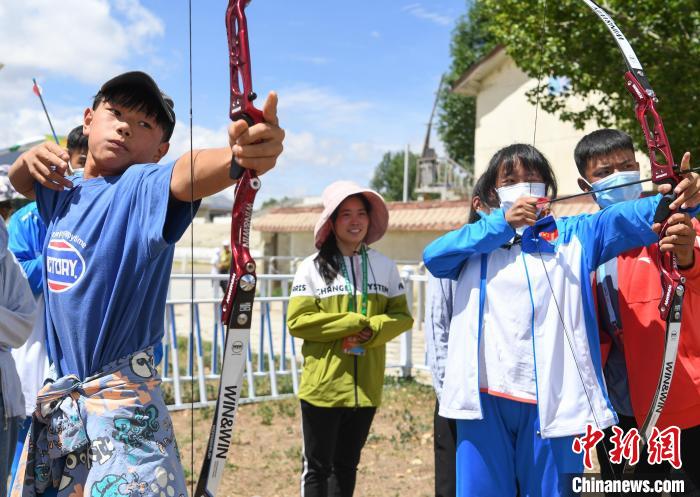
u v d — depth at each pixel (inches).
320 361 132.6
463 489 102.0
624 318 105.8
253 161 60.6
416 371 321.7
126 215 74.5
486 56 658.2
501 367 99.6
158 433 77.1
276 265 854.5
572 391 96.7
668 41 272.7
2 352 98.3
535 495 97.9
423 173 912.3
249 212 64.7
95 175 85.4
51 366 81.5
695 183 88.2
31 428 78.0
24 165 84.6
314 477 131.0
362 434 136.6
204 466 66.5
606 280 109.7
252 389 266.1
